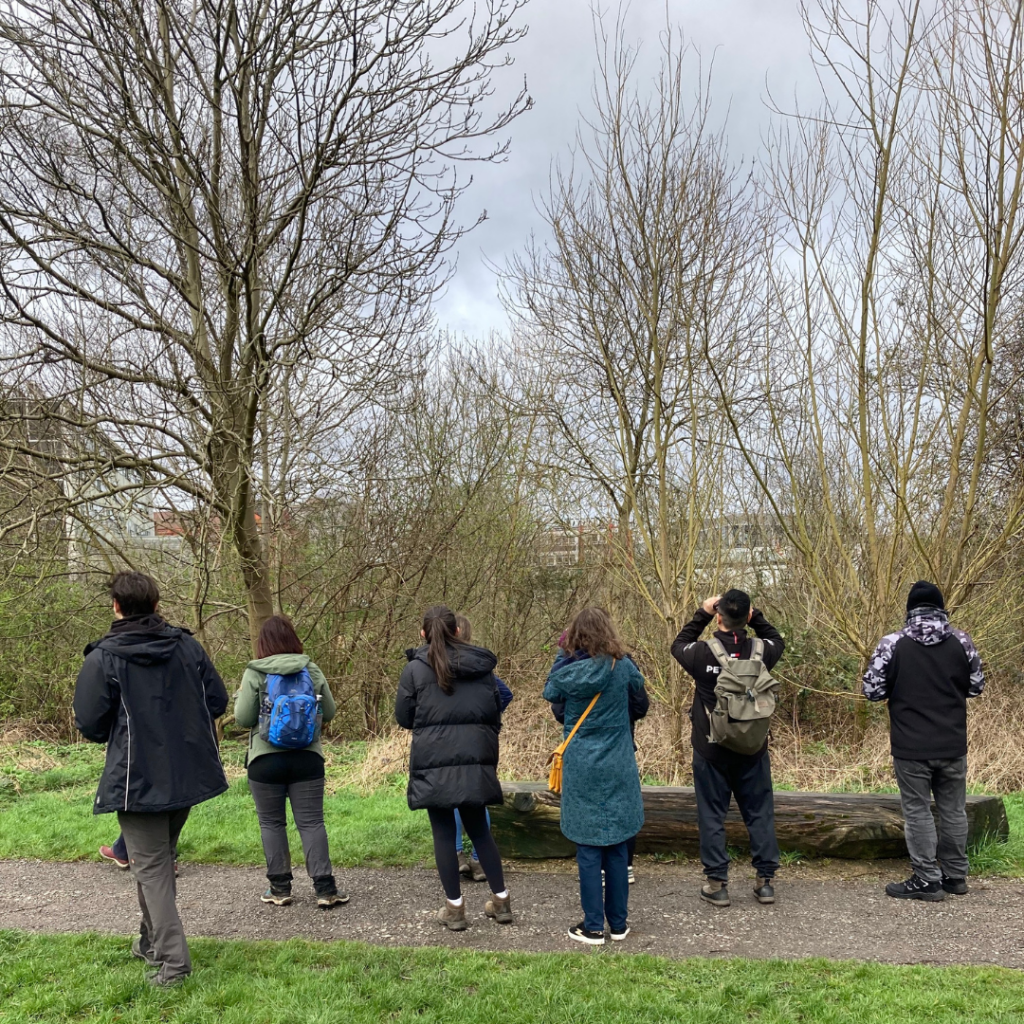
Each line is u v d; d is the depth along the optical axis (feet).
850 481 29.37
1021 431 27.76
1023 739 27.96
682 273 27.04
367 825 21.54
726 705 15.12
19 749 34.37
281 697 15.60
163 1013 11.69
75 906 16.72
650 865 18.62
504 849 18.97
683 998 11.92
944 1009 11.44
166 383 27.27
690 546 27.35
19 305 24.02
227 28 23.99
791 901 16.20
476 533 42.32
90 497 26.78
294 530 35.50
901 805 17.16
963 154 23.02
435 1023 11.22
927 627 16.21
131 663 12.35
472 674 14.71
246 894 16.99
